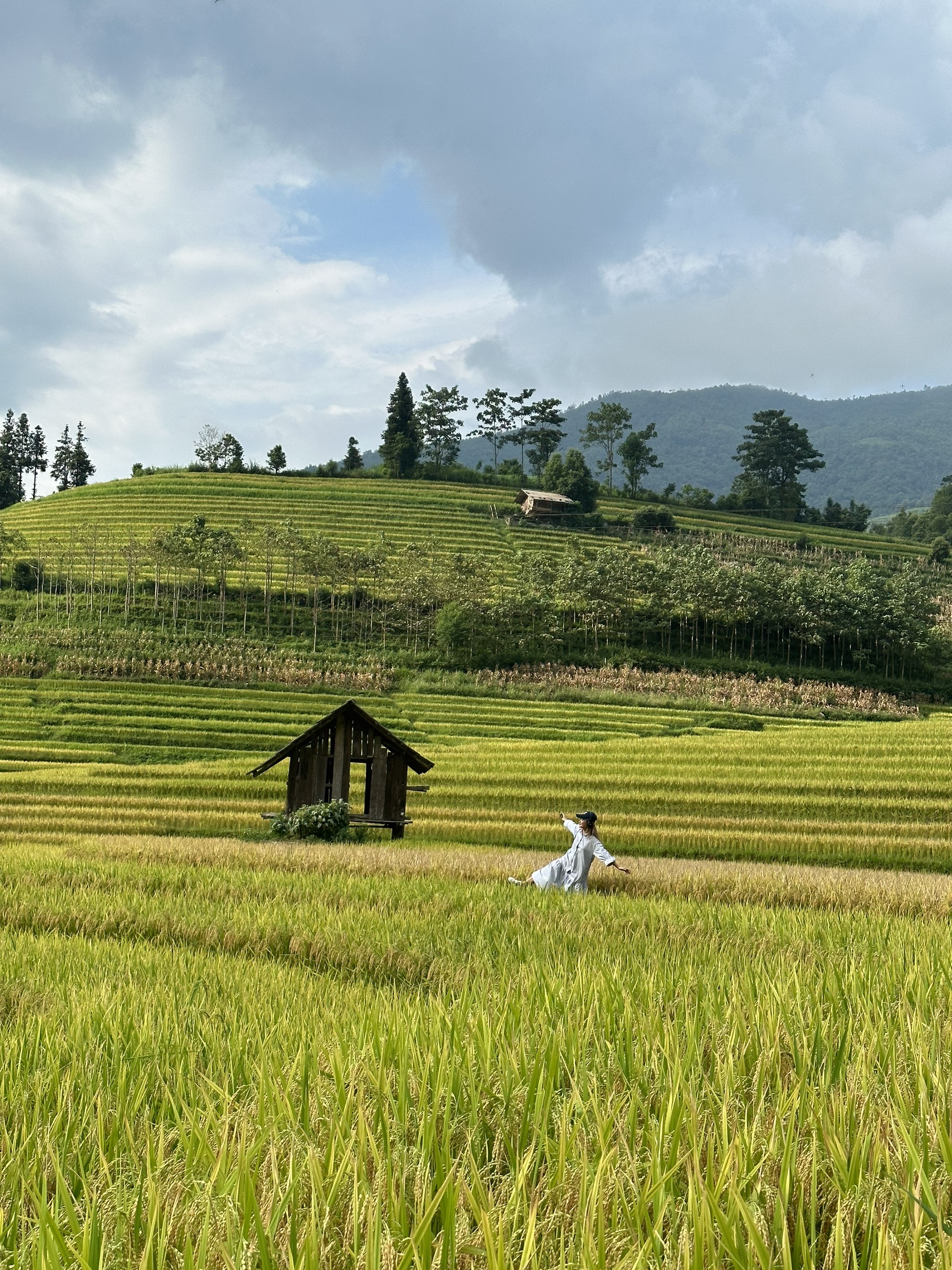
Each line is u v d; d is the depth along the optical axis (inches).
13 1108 185.8
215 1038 235.1
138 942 488.4
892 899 724.0
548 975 299.7
